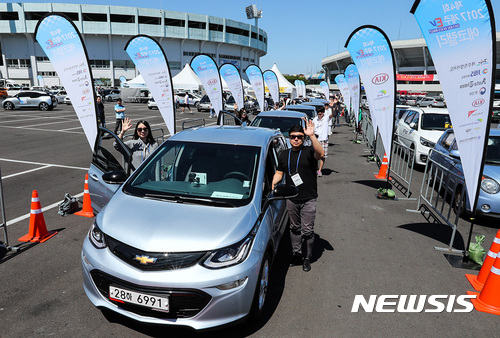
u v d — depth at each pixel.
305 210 4.05
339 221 5.96
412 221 6.06
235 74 14.84
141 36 7.74
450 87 4.43
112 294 2.79
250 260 2.90
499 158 6.21
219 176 3.66
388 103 7.24
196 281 2.67
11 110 25.64
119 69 72.81
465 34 4.22
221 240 2.84
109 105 36.59
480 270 4.09
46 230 4.94
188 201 3.32
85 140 13.42
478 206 5.79
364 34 7.16
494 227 5.91
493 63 4.12
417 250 4.93
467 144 4.45
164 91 8.16
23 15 66.62
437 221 6.09
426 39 4.47
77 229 5.23
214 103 12.22
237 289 2.78
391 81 7.12
